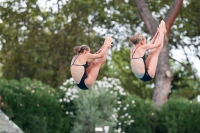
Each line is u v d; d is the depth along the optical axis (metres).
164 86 49.81
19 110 39.00
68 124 41.41
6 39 54.47
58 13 55.34
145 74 18.97
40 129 39.44
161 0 56.41
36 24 55.72
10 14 54.88
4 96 38.62
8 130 34.50
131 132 43.06
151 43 19.38
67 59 57.03
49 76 57.72
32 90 39.88
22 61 56.41
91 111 41.09
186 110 44.41
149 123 43.88
